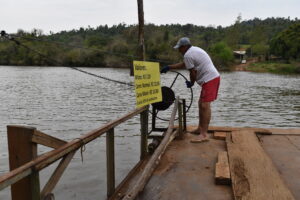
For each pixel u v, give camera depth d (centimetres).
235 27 10875
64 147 304
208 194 378
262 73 6506
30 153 279
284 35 8556
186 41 584
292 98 2633
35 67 7838
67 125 1444
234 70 7294
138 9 586
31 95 2623
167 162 486
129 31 9088
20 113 1753
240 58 9262
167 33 8888
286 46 8438
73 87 3334
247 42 13738
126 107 2008
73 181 728
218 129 664
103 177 754
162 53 7450
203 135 596
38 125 1441
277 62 8388
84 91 2961
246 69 7431
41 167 267
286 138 612
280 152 524
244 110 2002
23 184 271
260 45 10306
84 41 11150
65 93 2784
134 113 520
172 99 624
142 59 594
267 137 620
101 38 10425
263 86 3697
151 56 7550
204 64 565
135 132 1239
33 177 265
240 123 1606
